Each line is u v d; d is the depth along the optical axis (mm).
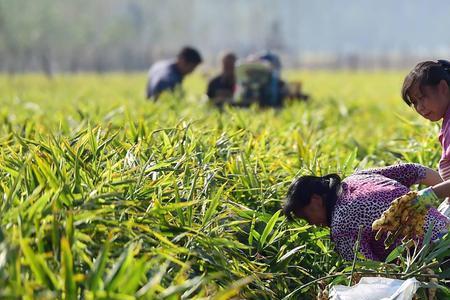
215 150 10445
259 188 9734
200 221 8711
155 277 6387
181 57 22078
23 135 13445
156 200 7910
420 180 9320
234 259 8203
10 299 6016
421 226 8406
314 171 10945
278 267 8703
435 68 8945
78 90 46000
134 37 189875
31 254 6371
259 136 12398
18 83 68562
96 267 6496
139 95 36031
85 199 7793
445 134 9008
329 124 19797
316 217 8953
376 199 8727
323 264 9188
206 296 7328
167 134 11242
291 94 26109
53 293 6301
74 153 8750
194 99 25688
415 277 8281
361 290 8047
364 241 8703
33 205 7051
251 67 23266
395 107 29984
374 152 14609
